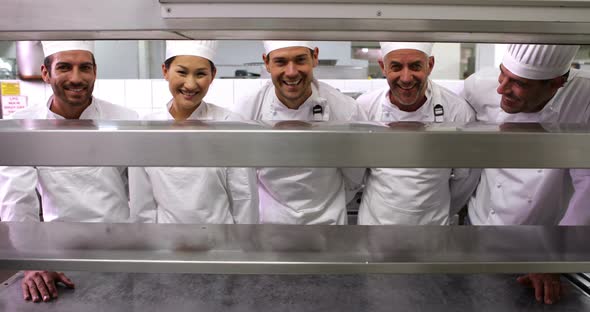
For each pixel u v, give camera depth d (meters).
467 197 1.79
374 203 1.66
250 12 0.68
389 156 0.69
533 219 1.54
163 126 0.73
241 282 1.12
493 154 0.69
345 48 3.47
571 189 1.58
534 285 1.09
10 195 1.43
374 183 1.66
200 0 0.68
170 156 0.69
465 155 0.69
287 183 1.61
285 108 1.64
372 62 4.57
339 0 0.67
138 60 3.80
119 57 3.73
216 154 0.69
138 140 0.69
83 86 1.39
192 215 1.53
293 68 1.44
